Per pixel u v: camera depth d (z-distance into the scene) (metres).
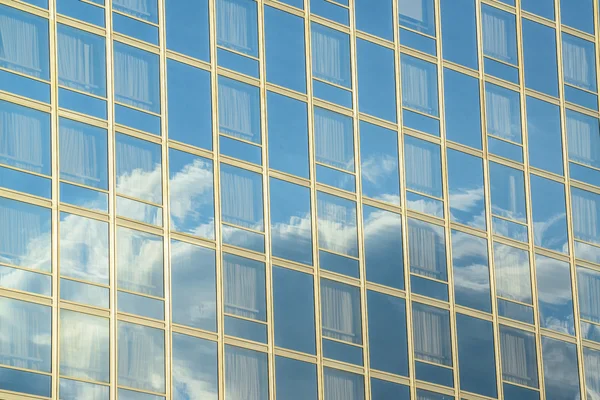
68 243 78.06
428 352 87.06
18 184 77.56
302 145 85.81
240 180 83.56
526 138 94.06
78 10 80.94
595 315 93.88
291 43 86.88
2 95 78.06
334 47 88.19
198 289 80.94
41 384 75.88
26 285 76.62
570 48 97.19
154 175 81.12
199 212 81.88
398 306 86.75
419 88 90.69
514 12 95.50
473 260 90.12
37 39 79.56
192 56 83.62
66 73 79.88
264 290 82.81
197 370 79.94
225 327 81.25
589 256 94.75
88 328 77.69
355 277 85.75
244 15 85.75
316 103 86.88
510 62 94.56
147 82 82.00
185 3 84.06
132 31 82.19
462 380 88.00
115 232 79.38
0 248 76.44
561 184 94.75
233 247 82.44
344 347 84.44
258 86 85.25
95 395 77.12
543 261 92.75
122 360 78.12
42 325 76.56
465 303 89.19
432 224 89.19
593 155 96.50
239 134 84.06
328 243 85.38
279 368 82.25
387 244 87.25
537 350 91.19
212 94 83.69
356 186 87.06
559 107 95.75
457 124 91.56
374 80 89.12
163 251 80.50
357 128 87.88
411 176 89.12
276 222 84.00
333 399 83.38
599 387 92.94
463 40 92.94
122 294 78.88
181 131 82.38
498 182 92.25
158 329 79.44
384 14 90.38
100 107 80.38
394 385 85.56
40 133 78.62
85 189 79.12
